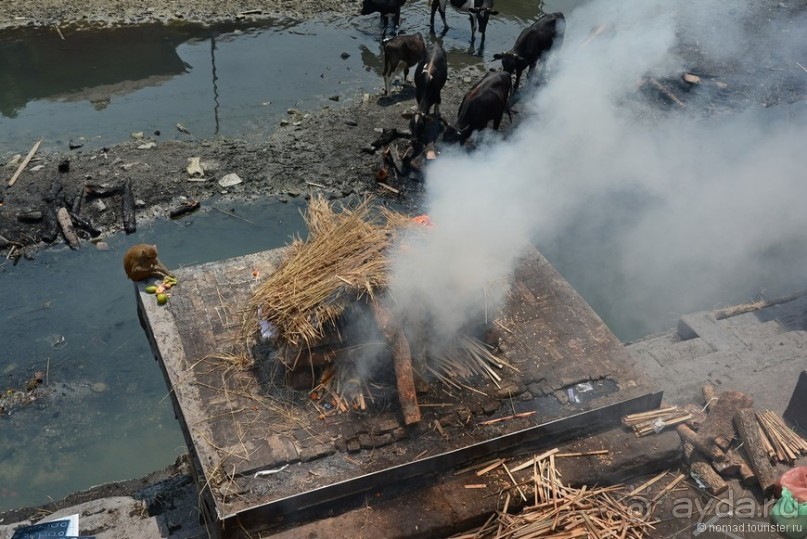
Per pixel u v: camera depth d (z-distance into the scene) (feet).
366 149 37.81
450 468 19.67
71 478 24.44
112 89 41.81
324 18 49.93
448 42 48.52
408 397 19.63
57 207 33.91
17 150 37.04
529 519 18.98
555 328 22.77
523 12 53.06
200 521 20.48
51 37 45.85
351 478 18.52
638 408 21.15
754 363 24.63
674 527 19.44
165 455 25.21
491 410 20.27
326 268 20.90
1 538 20.31
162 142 37.93
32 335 28.78
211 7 49.49
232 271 24.07
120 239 33.04
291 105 41.24
